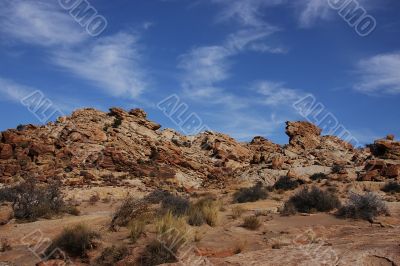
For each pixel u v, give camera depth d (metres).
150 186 45.81
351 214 18.73
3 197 28.83
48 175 45.22
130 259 12.64
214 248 13.30
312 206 21.41
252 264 10.34
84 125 58.06
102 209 28.84
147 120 67.88
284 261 10.34
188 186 49.44
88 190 39.12
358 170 44.84
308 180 40.66
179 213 18.70
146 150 57.28
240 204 26.78
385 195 32.53
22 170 47.12
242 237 15.14
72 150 52.22
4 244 15.14
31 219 21.73
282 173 48.59
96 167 49.81
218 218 17.75
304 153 59.66
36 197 23.42
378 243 11.94
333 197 22.05
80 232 13.88
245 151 65.44
